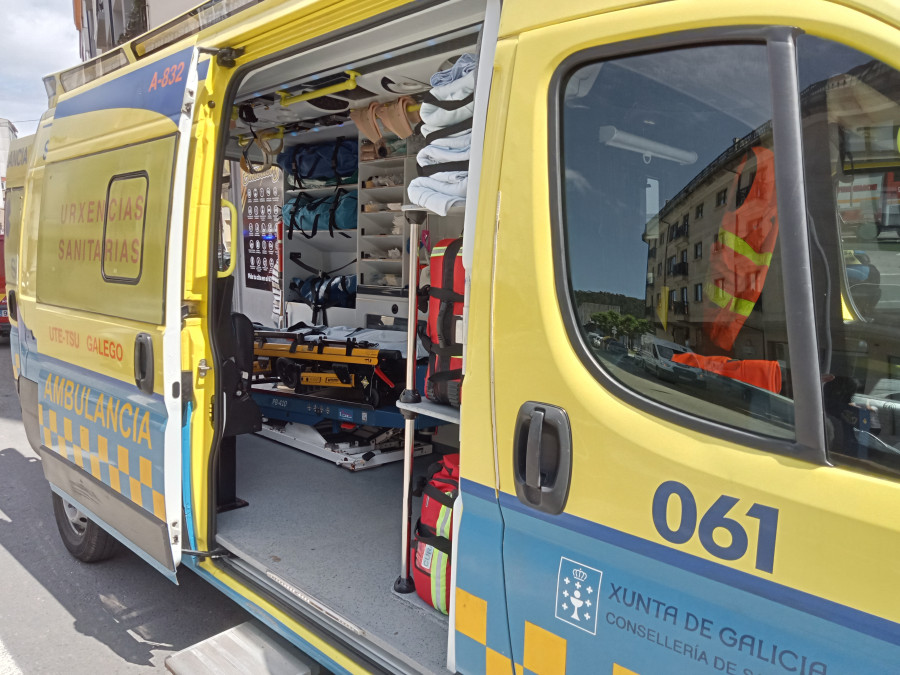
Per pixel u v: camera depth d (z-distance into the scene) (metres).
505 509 1.63
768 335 1.33
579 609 1.50
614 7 1.45
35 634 3.19
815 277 1.26
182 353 2.63
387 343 4.30
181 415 2.59
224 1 2.53
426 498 2.35
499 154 1.62
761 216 1.34
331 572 2.63
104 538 3.67
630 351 1.48
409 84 3.12
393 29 2.14
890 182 1.24
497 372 1.62
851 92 1.22
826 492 1.18
